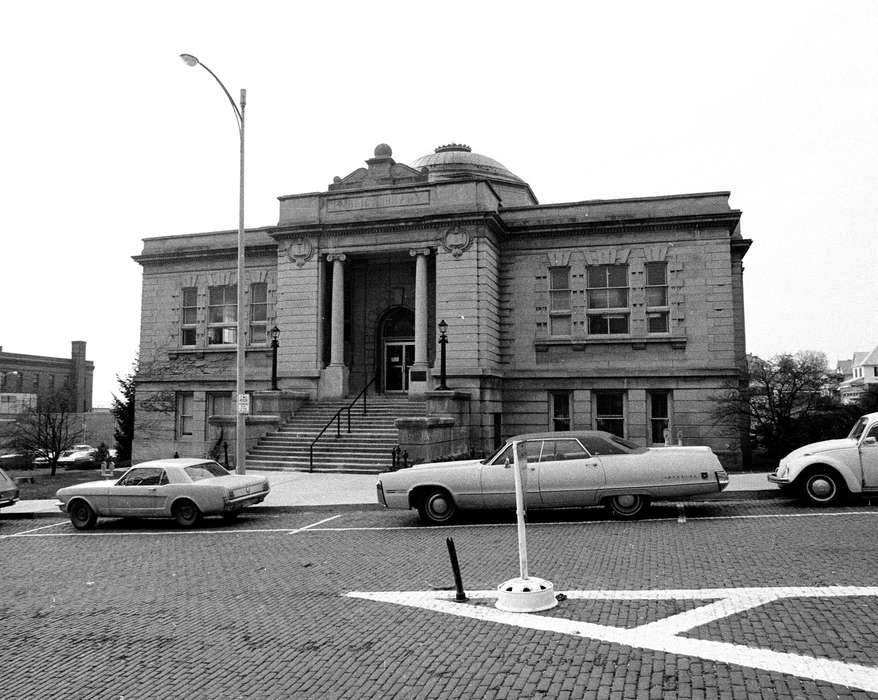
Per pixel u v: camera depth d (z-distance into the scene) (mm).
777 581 8211
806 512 12500
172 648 7016
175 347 31969
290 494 17469
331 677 6086
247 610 8203
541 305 27203
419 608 7914
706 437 25109
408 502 13422
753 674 5652
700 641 6426
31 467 42375
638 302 26234
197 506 14242
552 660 6176
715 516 12625
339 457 22484
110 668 6551
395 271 29719
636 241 26438
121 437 38094
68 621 8102
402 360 29828
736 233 29328
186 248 32219
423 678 5945
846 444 13047
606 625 7004
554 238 27266
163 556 11625
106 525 15312
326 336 28688
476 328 25391
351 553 11078
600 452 12945
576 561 9734
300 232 27797
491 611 7660
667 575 8758
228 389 30641
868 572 8406
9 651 7137
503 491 12969
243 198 19906
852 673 5582
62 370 83562
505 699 5461
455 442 23234
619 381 26156
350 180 29953
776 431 23156
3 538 14180
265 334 30438
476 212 25438
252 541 12555
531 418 26969
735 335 29203
